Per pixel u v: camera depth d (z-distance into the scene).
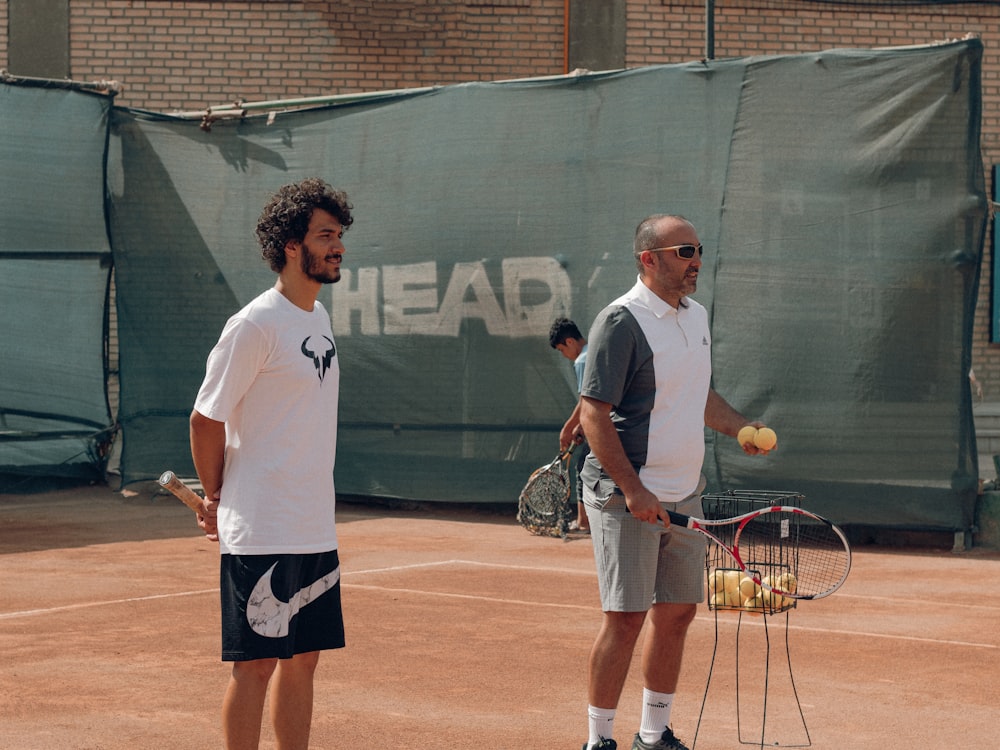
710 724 5.71
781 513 4.86
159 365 15.01
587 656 7.02
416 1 17.69
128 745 5.25
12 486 15.23
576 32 17.80
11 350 15.12
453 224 13.34
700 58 17.92
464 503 14.09
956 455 11.10
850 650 7.28
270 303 4.16
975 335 18.30
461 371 13.33
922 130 11.11
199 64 17.59
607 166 12.55
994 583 9.73
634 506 4.64
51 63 17.55
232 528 4.11
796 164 11.57
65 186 15.14
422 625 7.86
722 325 11.80
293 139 14.32
